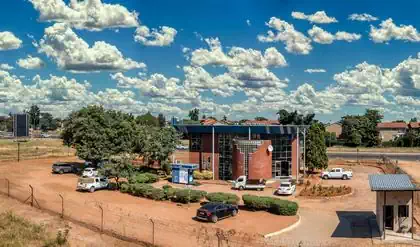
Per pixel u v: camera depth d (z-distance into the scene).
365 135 133.25
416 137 131.50
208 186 57.81
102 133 62.53
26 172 64.00
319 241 32.03
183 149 112.94
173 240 30.45
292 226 36.25
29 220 32.72
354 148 124.75
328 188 53.50
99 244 27.88
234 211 39.75
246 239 31.77
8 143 121.00
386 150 117.75
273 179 62.28
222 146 64.56
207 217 36.91
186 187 55.47
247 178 59.25
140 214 39.03
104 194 48.88
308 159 67.38
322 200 48.03
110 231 31.55
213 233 33.06
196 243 29.91
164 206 43.34
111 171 52.19
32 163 74.56
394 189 32.62
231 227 35.53
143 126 69.38
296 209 40.25
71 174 63.38
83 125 62.56
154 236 31.25
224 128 63.94
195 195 44.97
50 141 133.38
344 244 31.19
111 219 36.28
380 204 34.56
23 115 130.12
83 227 32.09
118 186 52.97
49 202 42.50
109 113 66.19
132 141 63.91
